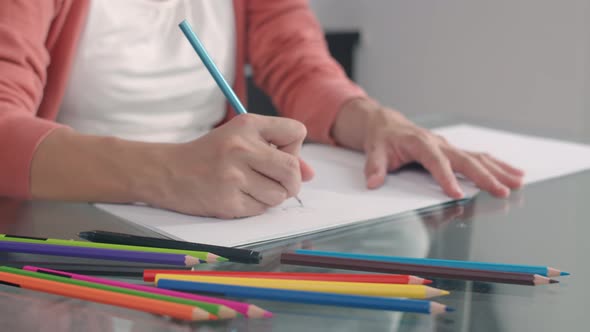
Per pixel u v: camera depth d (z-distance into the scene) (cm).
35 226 61
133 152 68
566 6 206
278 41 113
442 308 43
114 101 99
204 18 107
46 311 43
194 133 108
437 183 78
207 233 60
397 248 58
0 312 42
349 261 52
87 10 94
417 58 250
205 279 46
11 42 81
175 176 65
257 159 64
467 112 238
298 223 63
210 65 71
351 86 105
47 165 68
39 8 85
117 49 98
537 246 58
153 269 51
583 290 48
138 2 100
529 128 111
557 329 42
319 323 42
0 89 77
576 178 83
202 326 41
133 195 67
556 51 210
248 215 65
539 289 48
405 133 84
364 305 43
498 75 227
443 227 64
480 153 84
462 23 234
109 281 46
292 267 52
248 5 116
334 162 87
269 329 40
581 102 207
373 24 262
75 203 69
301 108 103
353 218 65
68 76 95
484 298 46
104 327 40
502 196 75
